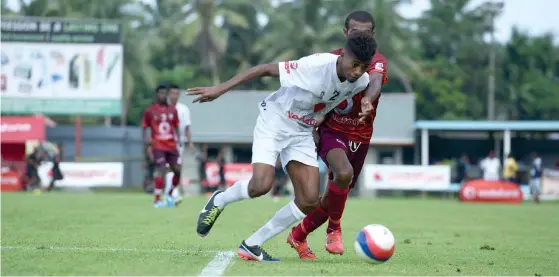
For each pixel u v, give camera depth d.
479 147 116.12
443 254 21.42
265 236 17.58
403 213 46.66
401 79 141.50
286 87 17.31
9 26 85.31
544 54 161.38
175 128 45.28
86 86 86.06
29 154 79.62
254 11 149.12
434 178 83.75
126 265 16.25
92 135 109.69
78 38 85.81
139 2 138.38
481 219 42.03
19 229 27.58
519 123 97.94
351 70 16.22
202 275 14.89
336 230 18.97
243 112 98.44
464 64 158.75
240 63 146.75
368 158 100.31
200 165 84.88
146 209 42.94
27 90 85.88
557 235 30.75
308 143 17.55
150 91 147.00
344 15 139.12
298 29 135.88
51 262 16.64
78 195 65.88
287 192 90.94
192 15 138.75
